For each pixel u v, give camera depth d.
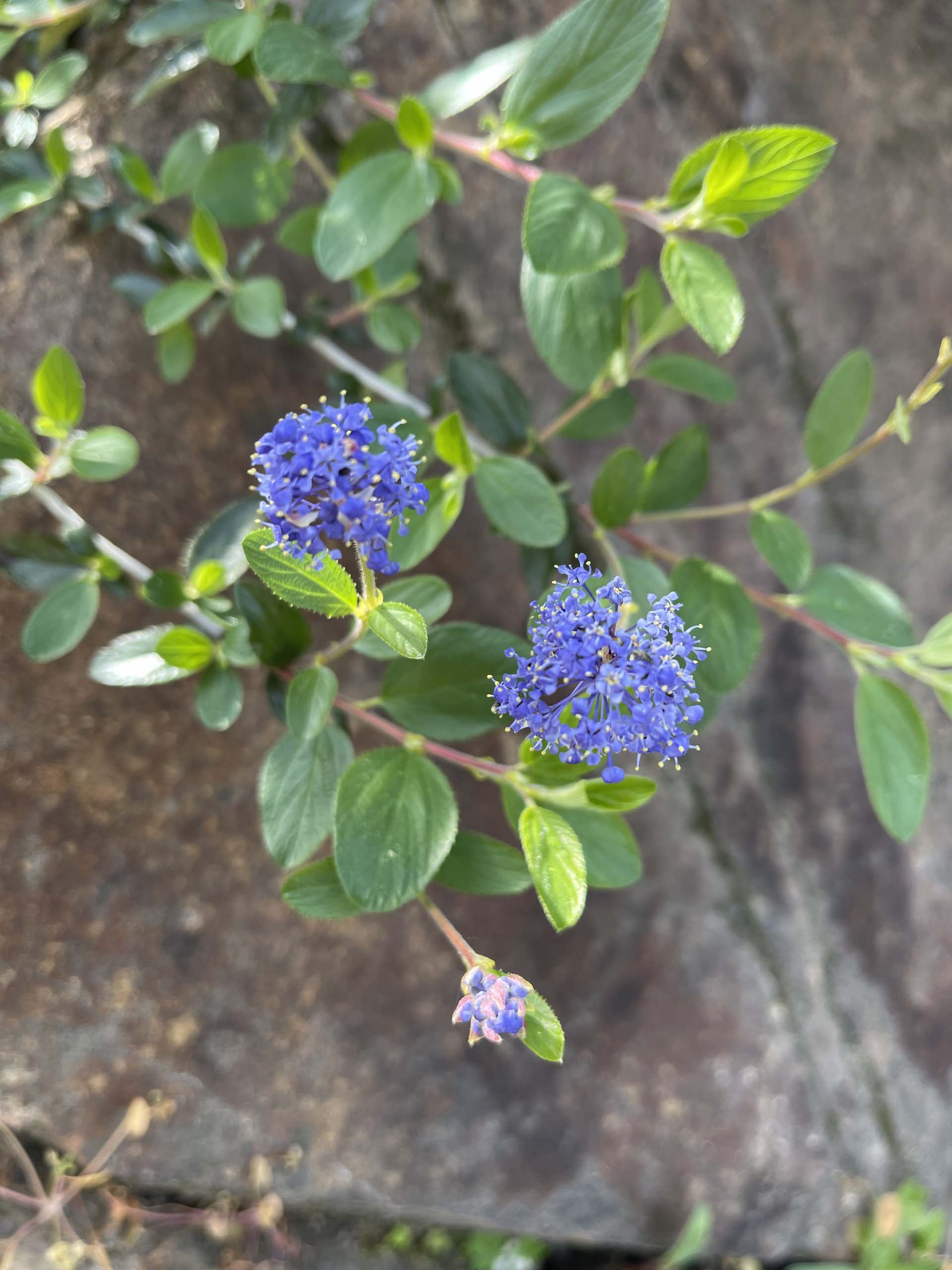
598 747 0.12
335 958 0.23
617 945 0.24
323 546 0.11
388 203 0.16
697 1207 0.25
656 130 0.23
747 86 0.23
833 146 0.13
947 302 0.25
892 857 0.26
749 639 0.17
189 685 0.21
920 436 0.25
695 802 0.25
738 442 0.25
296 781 0.15
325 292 0.21
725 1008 0.25
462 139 0.16
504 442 0.19
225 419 0.21
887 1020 0.26
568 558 0.19
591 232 0.14
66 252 0.20
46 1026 0.21
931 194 0.24
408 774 0.14
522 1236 0.27
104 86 0.21
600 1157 0.25
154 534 0.21
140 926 0.22
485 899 0.23
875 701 0.17
